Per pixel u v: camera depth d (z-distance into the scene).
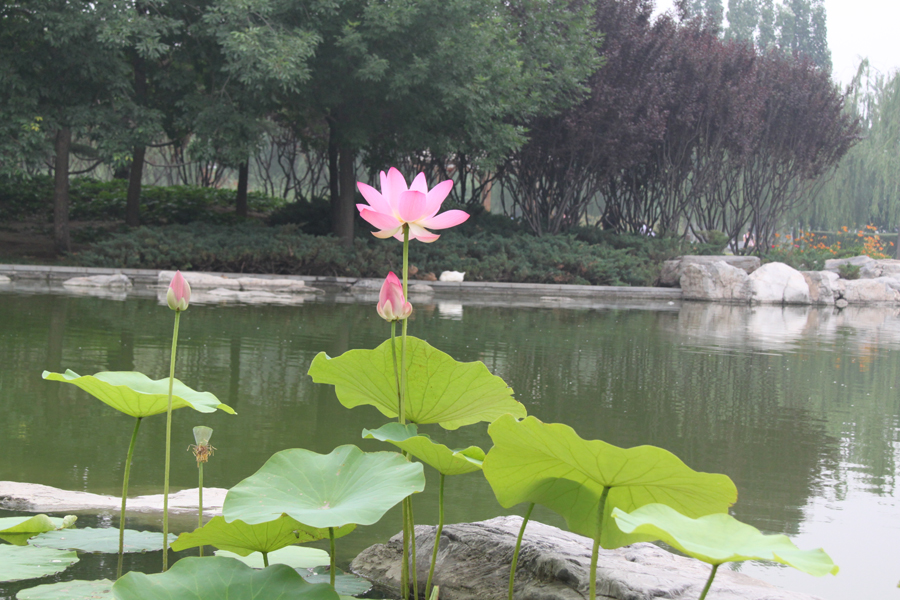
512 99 20.92
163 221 24.42
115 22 15.90
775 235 32.28
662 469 1.52
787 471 4.25
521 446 1.66
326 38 18.77
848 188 37.19
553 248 23.08
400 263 20.78
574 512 1.85
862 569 2.76
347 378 2.17
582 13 23.48
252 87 17.66
